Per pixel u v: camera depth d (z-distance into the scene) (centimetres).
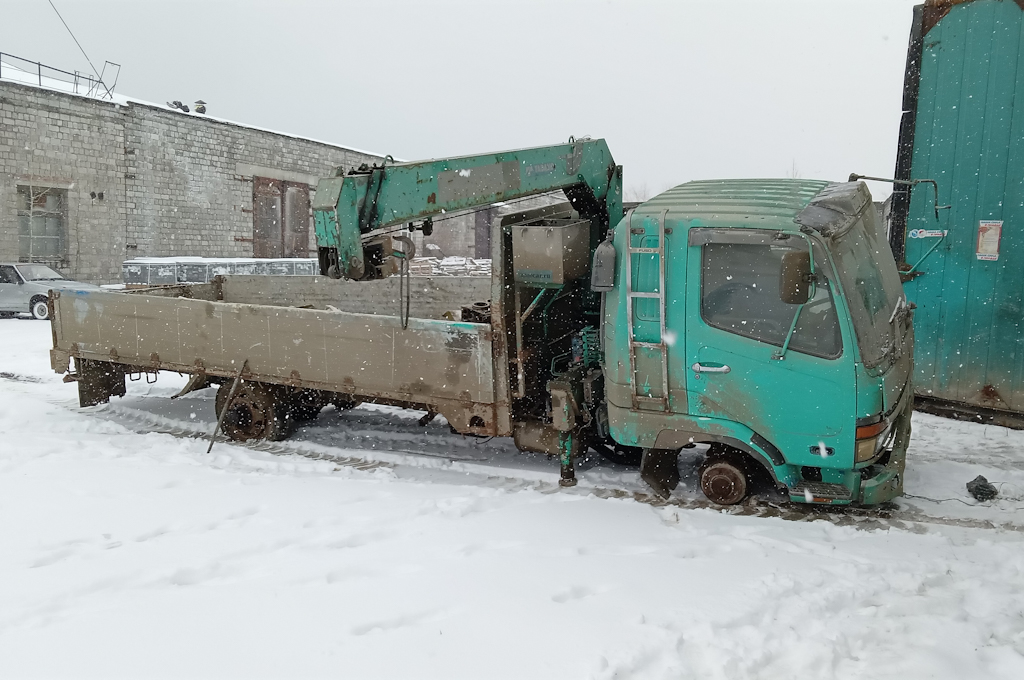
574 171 633
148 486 556
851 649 315
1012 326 773
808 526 484
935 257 841
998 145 780
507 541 452
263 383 727
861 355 462
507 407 593
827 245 462
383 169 503
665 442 521
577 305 666
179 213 2412
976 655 307
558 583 377
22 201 2041
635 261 517
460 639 319
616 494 571
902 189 880
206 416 836
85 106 2142
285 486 568
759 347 483
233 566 411
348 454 689
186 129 2416
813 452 477
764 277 482
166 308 745
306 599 359
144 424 811
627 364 524
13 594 371
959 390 821
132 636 323
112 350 786
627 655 303
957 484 570
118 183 2239
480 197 564
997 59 780
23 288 1817
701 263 496
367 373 646
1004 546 442
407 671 295
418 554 427
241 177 2605
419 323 614
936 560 416
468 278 897
